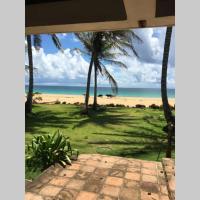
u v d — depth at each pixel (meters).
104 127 13.54
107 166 5.28
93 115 18.12
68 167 5.18
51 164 5.25
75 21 3.03
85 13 2.93
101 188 4.23
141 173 4.93
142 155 7.93
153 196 4.00
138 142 9.89
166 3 2.68
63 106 23.84
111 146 9.26
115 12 2.89
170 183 4.26
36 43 15.84
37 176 4.81
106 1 2.78
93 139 10.47
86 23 3.09
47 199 3.82
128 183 4.46
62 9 2.93
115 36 15.32
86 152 8.33
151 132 12.21
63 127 13.10
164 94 10.92
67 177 4.67
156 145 9.33
